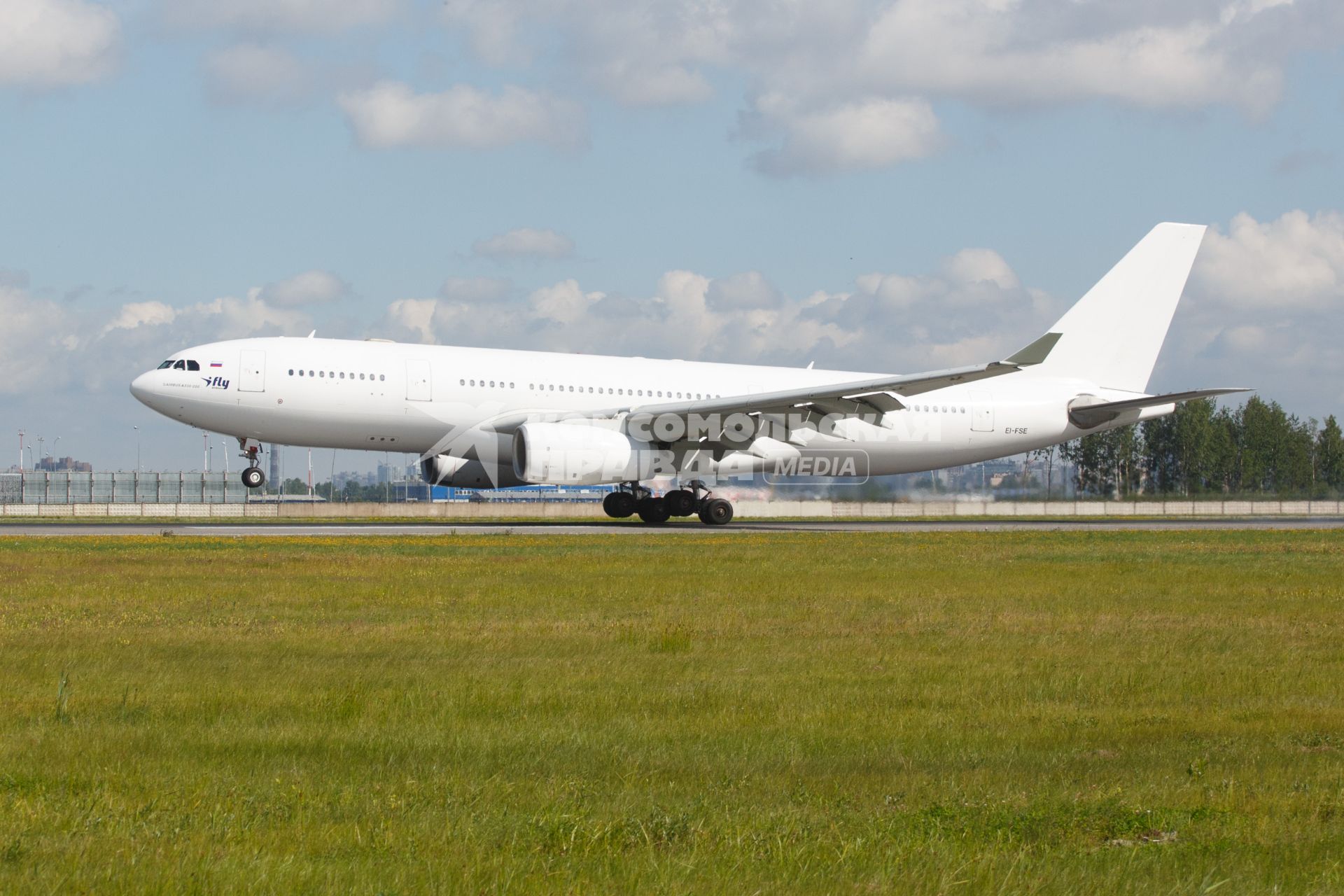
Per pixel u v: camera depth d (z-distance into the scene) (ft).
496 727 72.49
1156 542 249.75
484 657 97.55
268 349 258.78
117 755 64.23
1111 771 62.69
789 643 106.42
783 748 67.51
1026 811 54.08
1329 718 77.05
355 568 171.01
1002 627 117.60
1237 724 74.84
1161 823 52.75
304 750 65.87
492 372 272.72
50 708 76.18
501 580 156.25
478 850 47.80
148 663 92.99
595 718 75.31
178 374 252.62
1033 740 70.33
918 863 46.80
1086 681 89.35
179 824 50.70
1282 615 127.13
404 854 47.16
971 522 364.17
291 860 45.88
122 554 190.80
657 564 180.65
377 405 262.26
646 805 55.06
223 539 231.30
